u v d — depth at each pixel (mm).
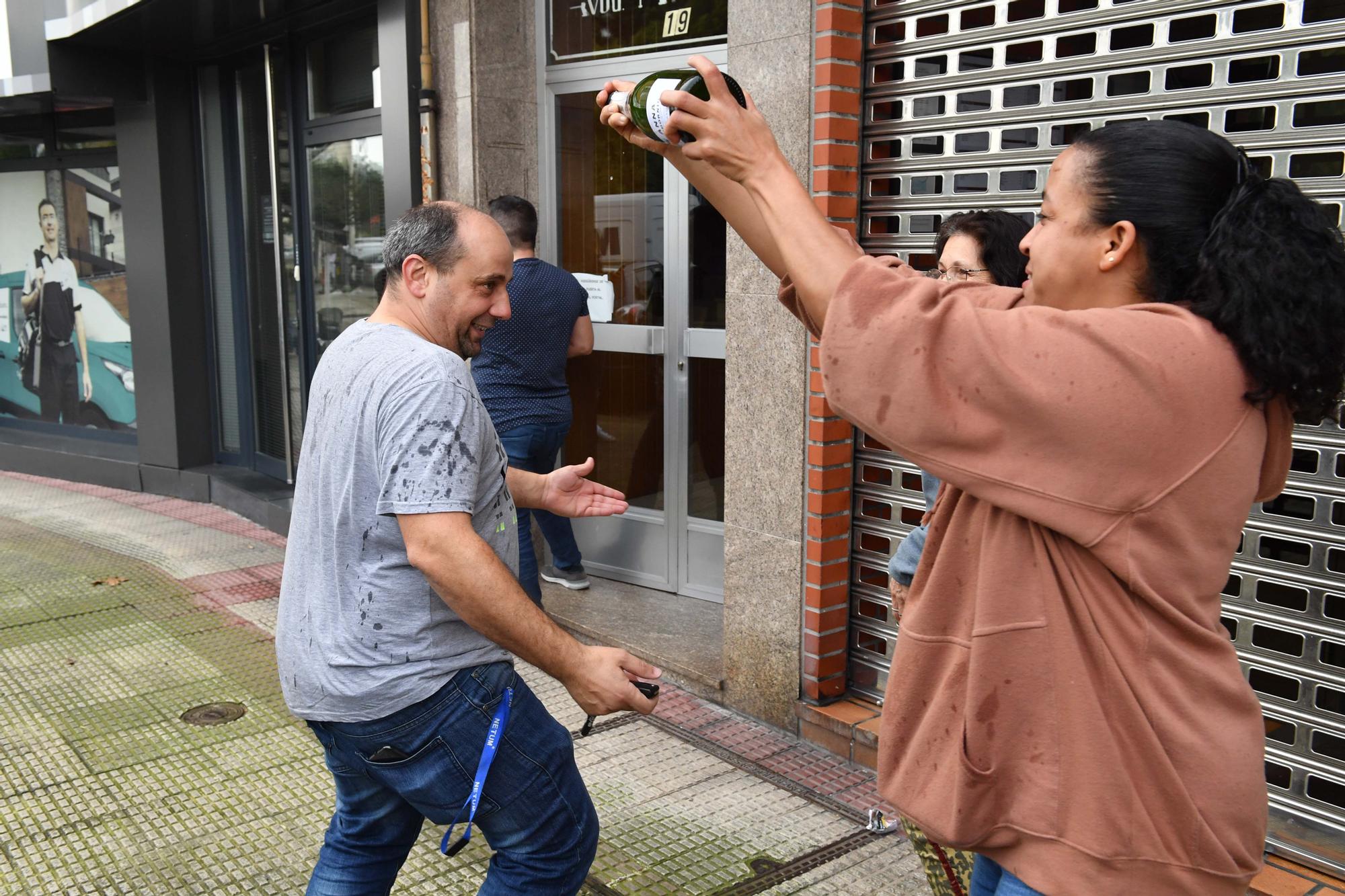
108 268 8711
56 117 8656
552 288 4430
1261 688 2842
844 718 3676
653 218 5008
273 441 7648
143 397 8102
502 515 2180
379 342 2074
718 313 4836
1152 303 1307
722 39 4578
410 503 1921
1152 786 1297
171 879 3000
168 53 7633
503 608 1937
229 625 5121
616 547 5379
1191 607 1308
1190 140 1311
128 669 4562
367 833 2232
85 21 6883
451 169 5262
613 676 2051
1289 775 2816
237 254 7703
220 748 3818
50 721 4047
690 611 4914
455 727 2018
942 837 1392
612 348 5242
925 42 3336
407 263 2172
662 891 2910
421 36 5242
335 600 2031
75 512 7516
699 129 1405
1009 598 1330
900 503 3568
